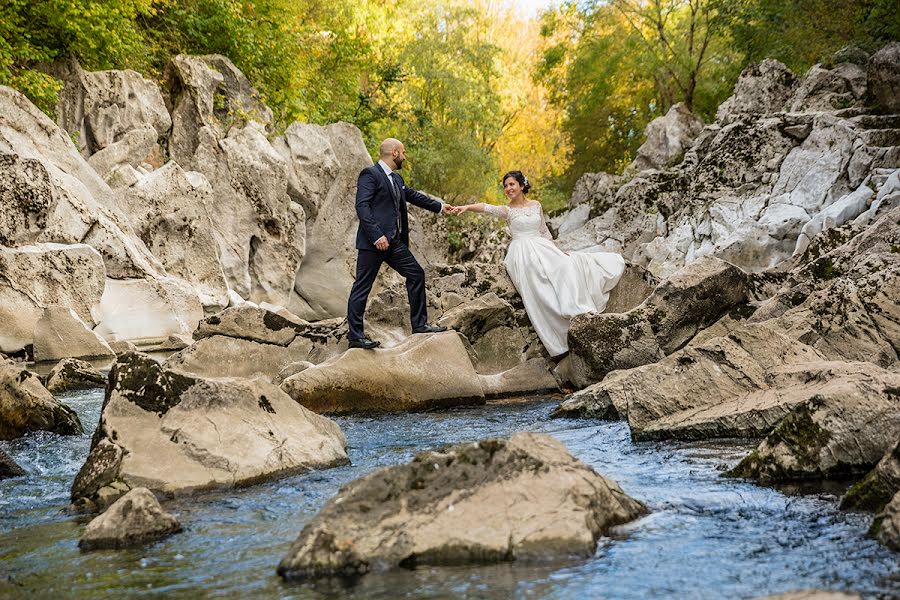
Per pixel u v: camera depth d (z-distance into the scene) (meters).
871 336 8.05
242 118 22.19
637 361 9.25
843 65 23.55
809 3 26.53
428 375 8.79
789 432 5.19
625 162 43.12
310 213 21.91
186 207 18.50
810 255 13.12
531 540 3.78
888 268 8.48
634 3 37.81
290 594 3.48
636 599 3.31
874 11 24.20
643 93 41.66
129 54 21.64
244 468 5.51
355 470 5.85
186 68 21.20
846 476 5.04
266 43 25.58
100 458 5.41
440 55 40.25
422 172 38.19
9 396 7.34
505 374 9.66
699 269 9.45
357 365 8.60
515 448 4.16
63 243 14.87
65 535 4.55
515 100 49.56
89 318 13.89
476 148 39.84
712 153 23.28
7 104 15.88
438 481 4.02
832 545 3.88
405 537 3.79
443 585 3.49
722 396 6.68
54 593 3.65
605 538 4.02
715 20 31.59
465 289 10.68
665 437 6.49
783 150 21.59
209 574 3.80
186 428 5.66
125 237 15.87
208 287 18.72
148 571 3.88
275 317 9.89
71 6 18.47
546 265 10.23
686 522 4.30
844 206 18.11
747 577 3.53
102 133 19.44
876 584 3.39
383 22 32.94
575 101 42.94
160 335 15.23
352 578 3.63
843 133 20.27
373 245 8.98
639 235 24.30
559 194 45.62
